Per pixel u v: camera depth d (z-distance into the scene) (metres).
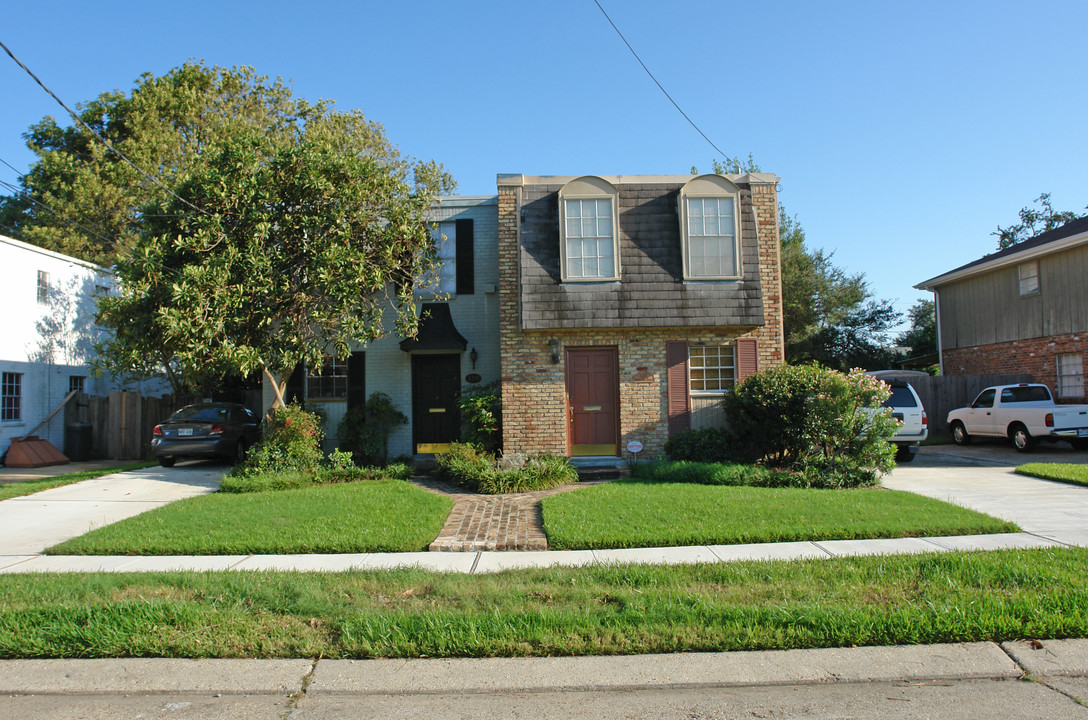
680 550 7.53
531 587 6.07
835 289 31.31
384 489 11.10
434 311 15.56
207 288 11.59
